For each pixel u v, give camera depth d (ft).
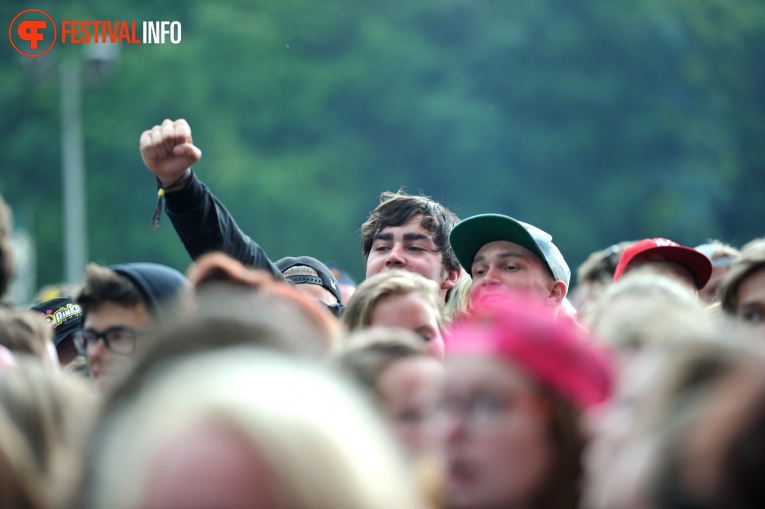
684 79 244.01
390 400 14.55
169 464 7.40
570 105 240.94
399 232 27.86
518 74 243.60
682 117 238.89
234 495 7.29
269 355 8.70
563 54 244.01
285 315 11.45
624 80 242.58
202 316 9.61
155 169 23.40
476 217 25.43
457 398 11.87
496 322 12.11
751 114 249.34
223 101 237.04
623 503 10.22
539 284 25.27
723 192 236.02
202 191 23.73
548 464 11.68
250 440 7.36
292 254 223.92
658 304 16.48
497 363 11.78
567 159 237.45
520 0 247.70
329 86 238.89
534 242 25.13
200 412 7.49
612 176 236.63
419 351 15.05
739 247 238.27
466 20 247.29
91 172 231.30
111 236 228.22
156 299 20.15
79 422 12.59
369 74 240.53
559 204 235.61
